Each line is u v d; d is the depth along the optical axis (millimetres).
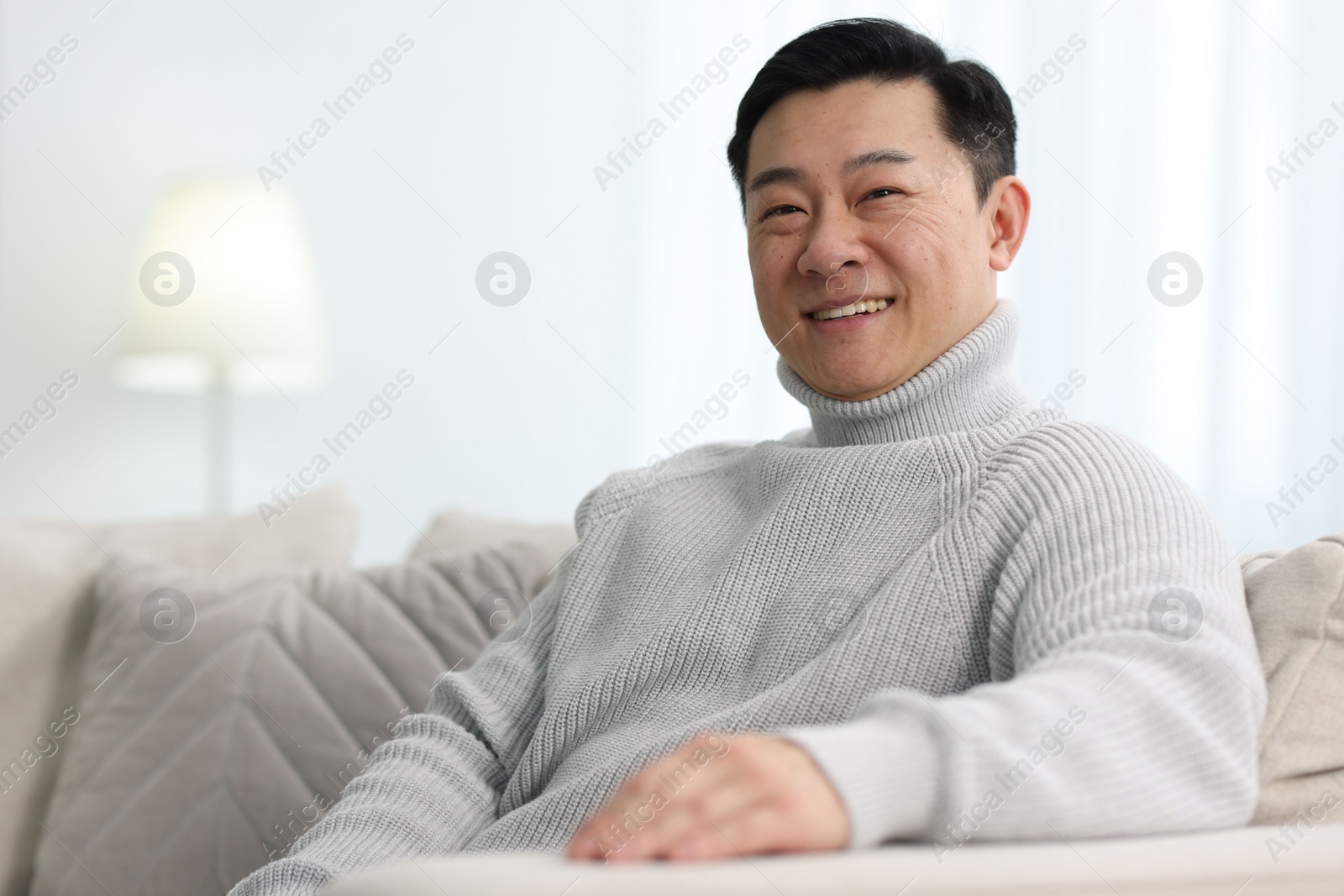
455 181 2361
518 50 2365
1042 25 2125
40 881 1229
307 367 2324
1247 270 2082
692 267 2289
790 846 426
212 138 2357
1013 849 470
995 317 931
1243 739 578
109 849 1202
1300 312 2074
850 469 867
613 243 2324
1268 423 2074
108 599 1394
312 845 823
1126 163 2104
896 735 490
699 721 773
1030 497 771
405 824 834
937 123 903
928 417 911
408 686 1257
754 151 946
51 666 1413
